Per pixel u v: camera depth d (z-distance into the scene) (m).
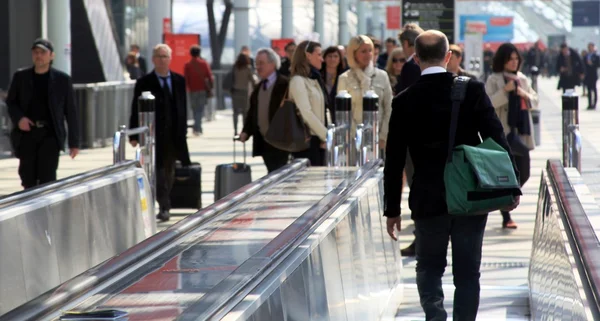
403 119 8.28
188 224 6.32
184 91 16.83
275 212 7.16
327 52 16.38
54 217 8.59
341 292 6.84
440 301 8.37
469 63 39.38
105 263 5.11
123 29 68.06
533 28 139.38
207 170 24.73
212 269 5.05
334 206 7.28
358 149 11.48
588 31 138.12
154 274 4.96
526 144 15.10
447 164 7.98
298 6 100.44
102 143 30.77
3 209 7.79
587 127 37.50
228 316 4.16
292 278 5.27
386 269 9.72
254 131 15.42
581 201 7.07
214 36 67.62
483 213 8.05
